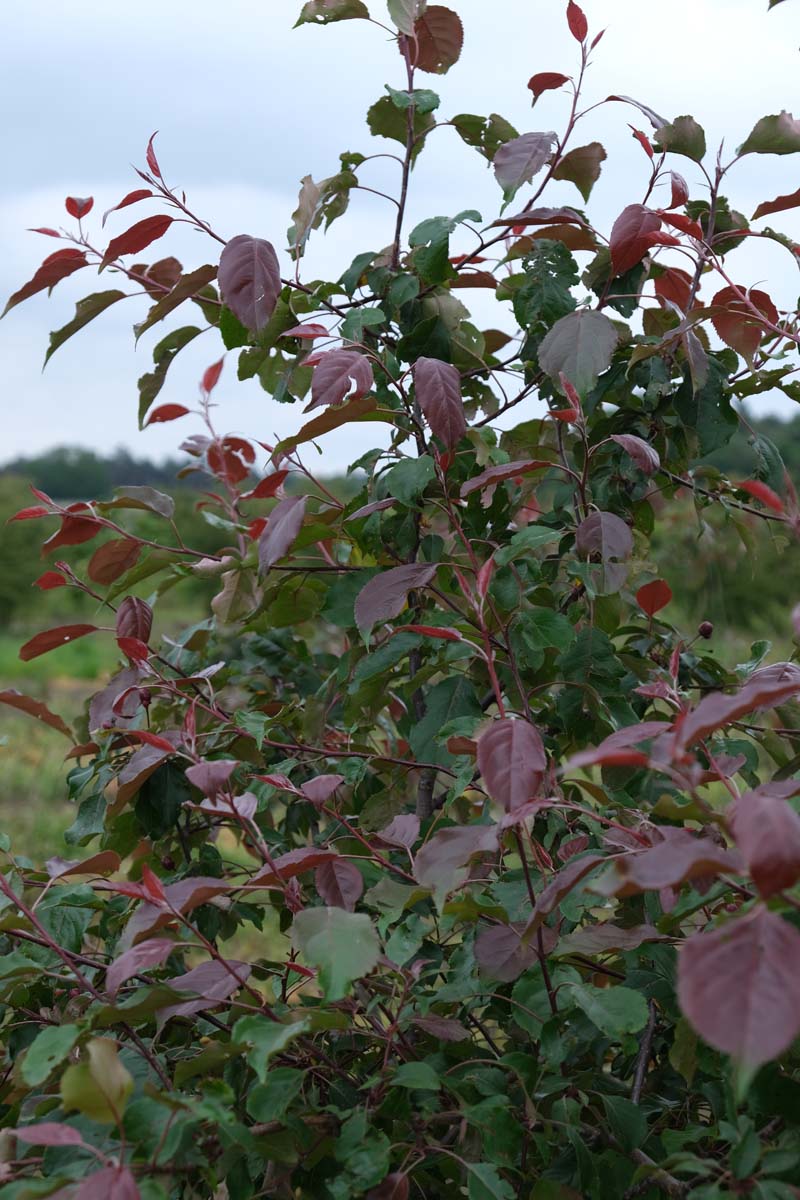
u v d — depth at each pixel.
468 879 1.42
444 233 1.81
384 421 1.63
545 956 1.28
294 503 1.73
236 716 1.66
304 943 1.10
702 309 1.76
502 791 1.14
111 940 1.78
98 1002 1.33
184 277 1.87
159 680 1.78
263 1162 1.32
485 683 1.85
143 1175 1.02
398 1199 1.15
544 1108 1.33
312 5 1.94
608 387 1.90
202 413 2.51
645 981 1.40
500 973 1.26
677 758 0.87
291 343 2.00
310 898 1.85
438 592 1.69
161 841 2.01
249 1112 1.17
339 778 1.39
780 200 1.81
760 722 1.89
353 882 1.37
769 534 1.99
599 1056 1.45
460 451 1.86
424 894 1.23
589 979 1.59
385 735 2.39
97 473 51.09
